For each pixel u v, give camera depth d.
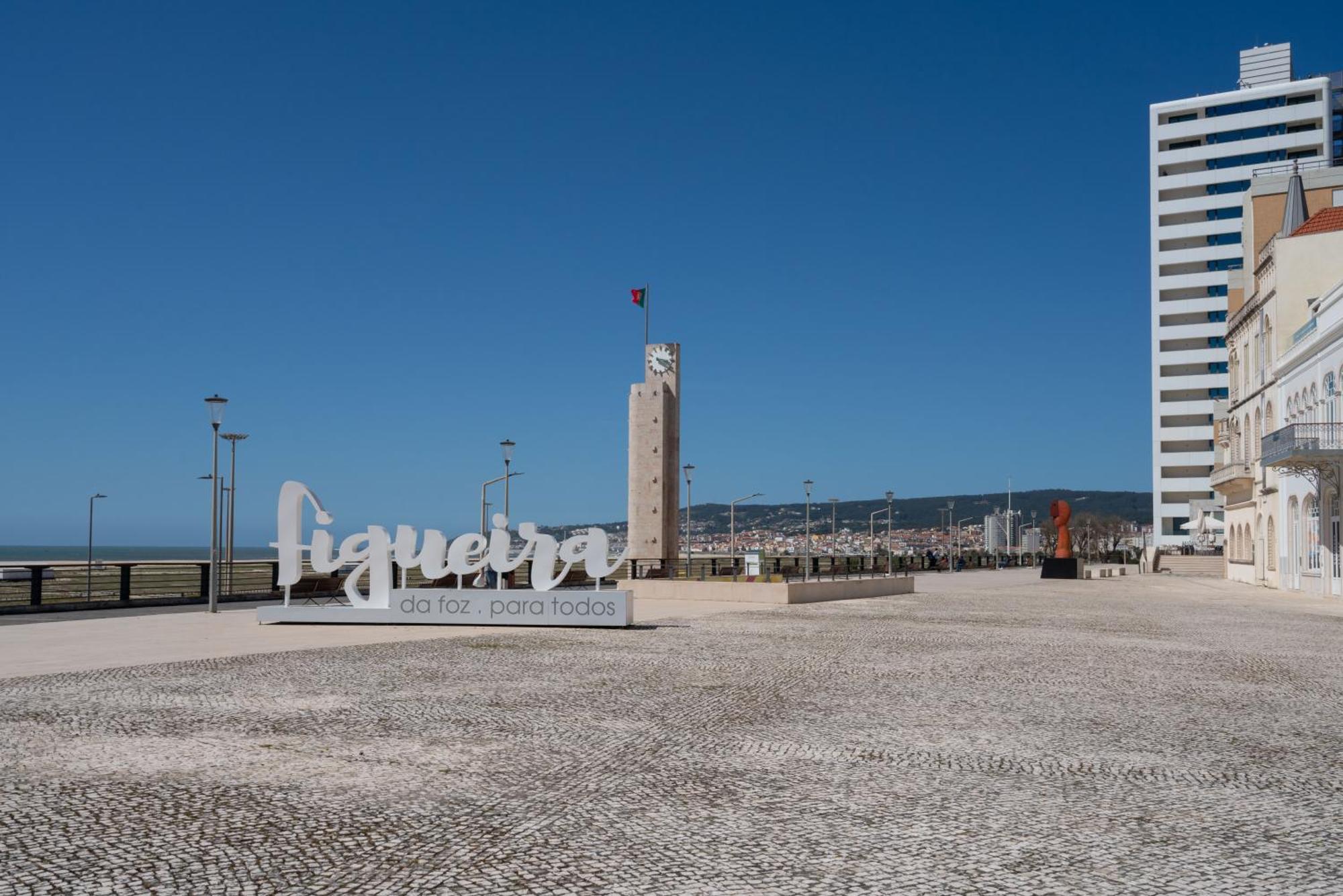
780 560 60.41
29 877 6.11
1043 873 6.39
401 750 9.62
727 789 8.35
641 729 10.80
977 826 7.37
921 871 6.38
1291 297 47.03
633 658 17.19
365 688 13.48
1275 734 11.03
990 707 12.52
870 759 9.51
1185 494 113.00
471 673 15.04
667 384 51.31
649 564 48.91
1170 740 10.58
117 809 7.52
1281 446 40.25
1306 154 110.19
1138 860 6.66
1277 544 47.94
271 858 6.46
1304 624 26.72
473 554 23.88
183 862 6.39
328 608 23.22
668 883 6.11
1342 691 14.37
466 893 5.90
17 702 12.14
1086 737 10.69
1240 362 57.16
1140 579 63.28
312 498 23.58
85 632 21.36
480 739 10.16
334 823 7.25
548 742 10.08
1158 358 114.88
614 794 8.14
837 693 13.54
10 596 34.56
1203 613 30.95
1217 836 7.23
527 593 23.03
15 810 7.49
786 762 9.33
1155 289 115.19
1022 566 99.75
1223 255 112.81
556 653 17.80
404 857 6.52
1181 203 114.62
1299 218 55.09
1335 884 6.26
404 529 23.33
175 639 19.89
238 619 24.86
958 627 24.50
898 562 70.00
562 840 6.92
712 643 19.84
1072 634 23.03
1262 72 117.81
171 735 10.21
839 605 33.00
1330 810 7.93
